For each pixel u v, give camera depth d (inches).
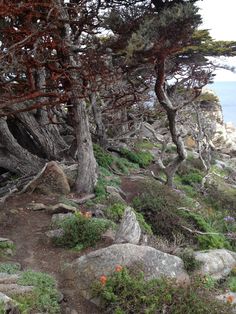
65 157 620.7
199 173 869.8
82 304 304.5
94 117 735.7
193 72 645.3
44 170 510.3
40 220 436.1
